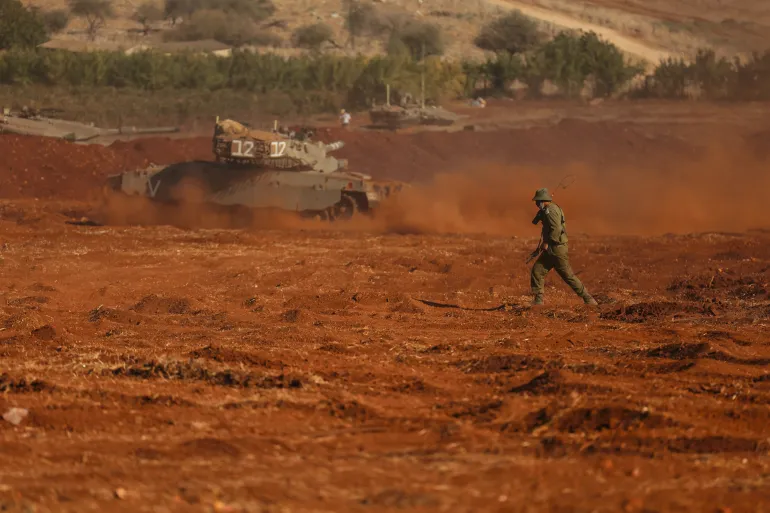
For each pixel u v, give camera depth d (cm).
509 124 12838
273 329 2864
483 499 1284
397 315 3247
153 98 12744
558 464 1459
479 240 6069
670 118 13388
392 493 1289
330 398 1917
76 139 9444
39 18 17700
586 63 15625
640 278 4200
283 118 12988
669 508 1251
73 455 1512
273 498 1288
